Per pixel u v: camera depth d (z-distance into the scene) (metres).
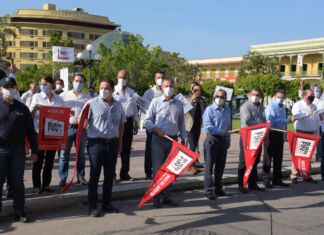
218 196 8.05
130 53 39.56
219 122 7.71
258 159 8.56
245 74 64.31
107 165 6.65
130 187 7.93
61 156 8.04
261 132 7.92
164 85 7.12
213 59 83.25
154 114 7.20
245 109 8.29
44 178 7.57
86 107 6.49
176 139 7.27
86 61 33.25
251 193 8.41
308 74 68.50
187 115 10.00
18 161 6.08
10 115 5.95
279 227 6.17
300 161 8.70
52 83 7.67
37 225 6.06
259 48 74.00
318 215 6.88
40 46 105.06
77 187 8.05
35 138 6.32
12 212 6.43
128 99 8.61
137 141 17.52
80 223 6.18
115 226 6.06
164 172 6.62
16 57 103.75
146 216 6.59
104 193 6.79
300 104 9.47
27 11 107.12
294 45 69.12
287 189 8.88
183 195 8.10
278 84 51.88
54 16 106.88
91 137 6.50
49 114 7.30
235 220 6.46
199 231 5.90
